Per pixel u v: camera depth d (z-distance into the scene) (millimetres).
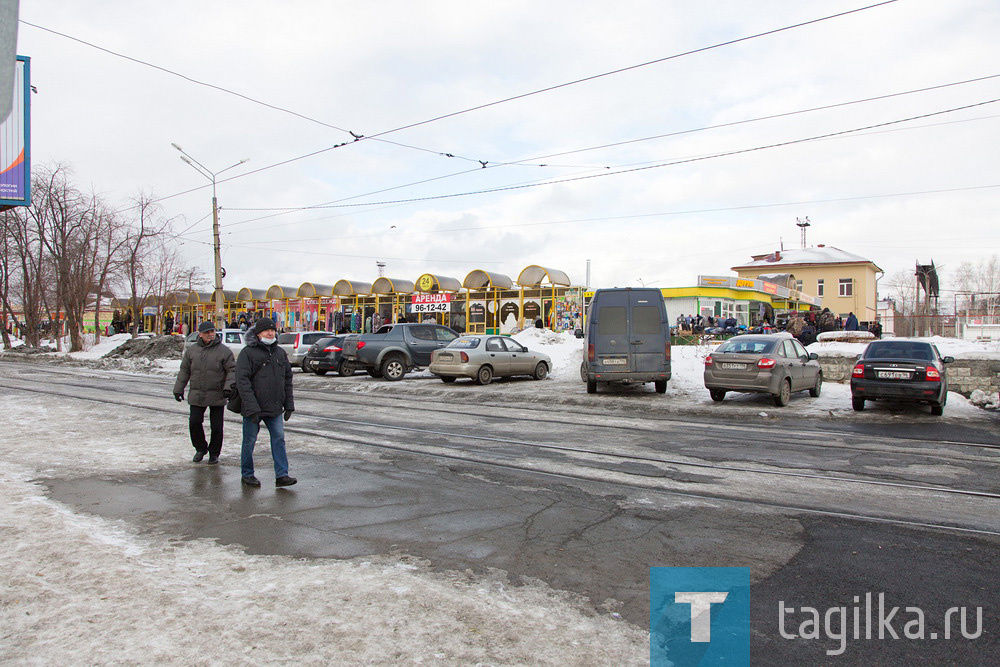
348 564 4395
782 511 5809
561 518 5551
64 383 19297
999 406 14031
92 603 3621
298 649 3166
